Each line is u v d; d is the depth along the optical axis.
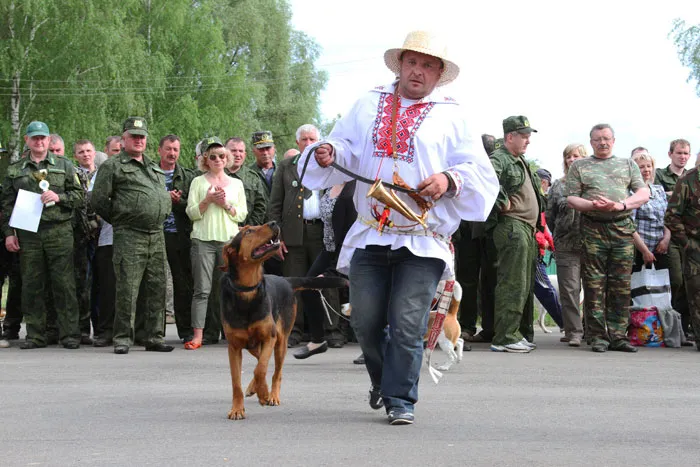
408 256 6.57
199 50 50.59
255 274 7.16
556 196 13.78
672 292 14.27
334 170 6.83
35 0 41.34
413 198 6.50
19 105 43.62
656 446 5.97
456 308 10.23
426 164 6.48
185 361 10.92
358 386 8.80
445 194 6.42
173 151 13.27
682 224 12.88
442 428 6.55
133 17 47.16
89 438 6.17
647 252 13.48
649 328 13.42
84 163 14.23
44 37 43.09
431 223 6.55
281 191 12.91
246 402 7.83
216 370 10.04
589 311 12.57
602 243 12.47
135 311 13.03
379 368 7.02
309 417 7.03
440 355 11.68
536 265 14.14
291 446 5.87
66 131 43.22
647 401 7.98
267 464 5.33
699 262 12.77
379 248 6.64
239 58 58.75
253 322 7.11
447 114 6.56
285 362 10.92
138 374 9.68
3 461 5.47
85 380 9.20
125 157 12.02
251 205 13.52
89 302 13.76
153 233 12.13
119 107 45.00
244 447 5.84
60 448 5.83
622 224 12.48
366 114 6.68
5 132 42.41
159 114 49.09
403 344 6.54
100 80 43.88
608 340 12.92
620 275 12.56
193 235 12.68
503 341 12.40
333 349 12.60
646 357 11.75
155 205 12.03
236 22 57.25
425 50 6.46
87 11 43.25
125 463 5.39
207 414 7.17
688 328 14.41
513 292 12.31
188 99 48.03
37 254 12.64
